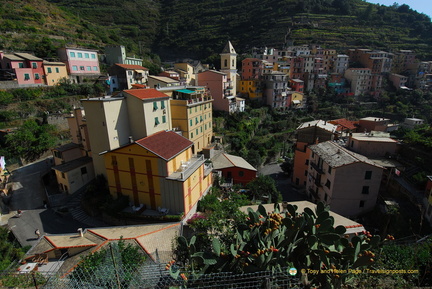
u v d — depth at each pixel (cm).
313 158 3881
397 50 11150
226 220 1727
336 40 11431
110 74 6412
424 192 2988
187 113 4175
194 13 14250
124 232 2302
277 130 7181
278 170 5459
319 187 3528
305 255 905
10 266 1895
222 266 888
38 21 7619
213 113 6500
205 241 1427
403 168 3359
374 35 11850
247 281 817
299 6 12644
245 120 6612
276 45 11094
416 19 13025
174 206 2778
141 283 968
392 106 8600
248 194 3606
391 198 3180
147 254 1912
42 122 4491
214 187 3697
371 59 10206
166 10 14950
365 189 3103
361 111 8538
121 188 2975
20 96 4641
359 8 13638
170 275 898
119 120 3148
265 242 906
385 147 3769
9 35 6384
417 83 9869
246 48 11581
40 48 6006
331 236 887
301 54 10162
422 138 3741
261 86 8025
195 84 8131
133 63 8119
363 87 9681
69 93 5409
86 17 12075
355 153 3547
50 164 4141
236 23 12912
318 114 8244
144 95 3316
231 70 7238
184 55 12294
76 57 6238
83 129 3644
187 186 2780
